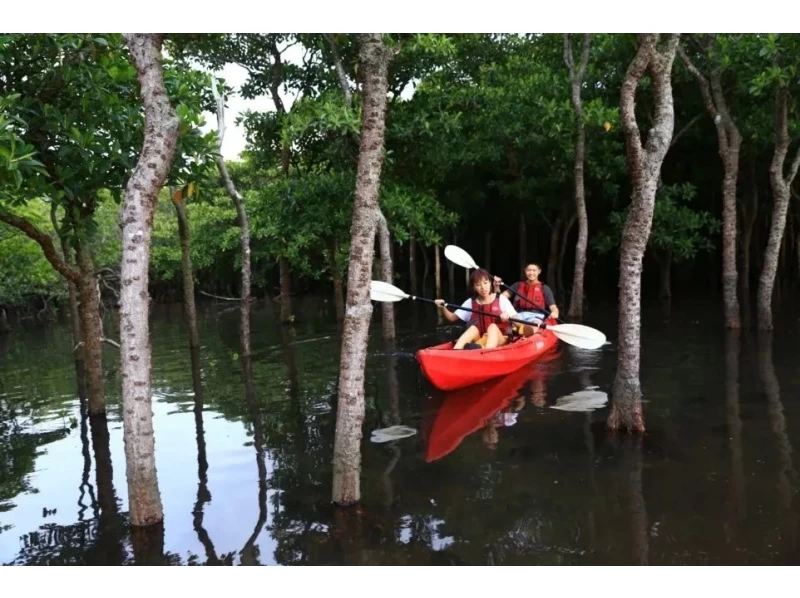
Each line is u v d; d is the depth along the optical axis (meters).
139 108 5.41
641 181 4.34
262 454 4.74
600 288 19.91
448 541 3.24
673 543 3.09
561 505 3.55
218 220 20.00
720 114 9.34
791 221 16.64
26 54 4.94
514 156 14.70
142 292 3.51
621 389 4.75
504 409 5.61
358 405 3.70
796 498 3.46
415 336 10.55
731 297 9.31
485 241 21.44
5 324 16.62
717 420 4.86
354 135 9.88
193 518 3.64
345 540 3.30
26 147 3.93
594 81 14.02
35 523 3.67
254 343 10.81
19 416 6.39
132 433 3.54
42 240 5.45
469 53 15.34
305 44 11.60
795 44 7.99
